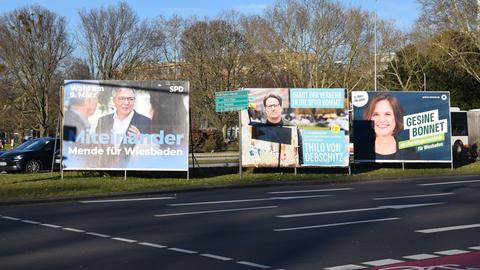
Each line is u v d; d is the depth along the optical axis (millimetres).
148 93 22016
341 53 60406
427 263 8133
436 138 27203
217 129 56438
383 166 28328
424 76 57031
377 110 26938
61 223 11969
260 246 9383
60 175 22672
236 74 59969
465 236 10305
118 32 61188
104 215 13211
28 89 56625
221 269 7746
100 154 21891
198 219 12445
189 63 61094
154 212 13680
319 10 59750
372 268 7812
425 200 15812
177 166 21891
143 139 21922
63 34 57562
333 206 14594
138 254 8742
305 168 25859
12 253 8820
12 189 18000
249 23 60250
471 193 17641
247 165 24156
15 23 54875
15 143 74000
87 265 7980
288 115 24391
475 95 55219
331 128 24453
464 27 42875
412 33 57281
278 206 14695
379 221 12039
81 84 21984
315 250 9047
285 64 59969
